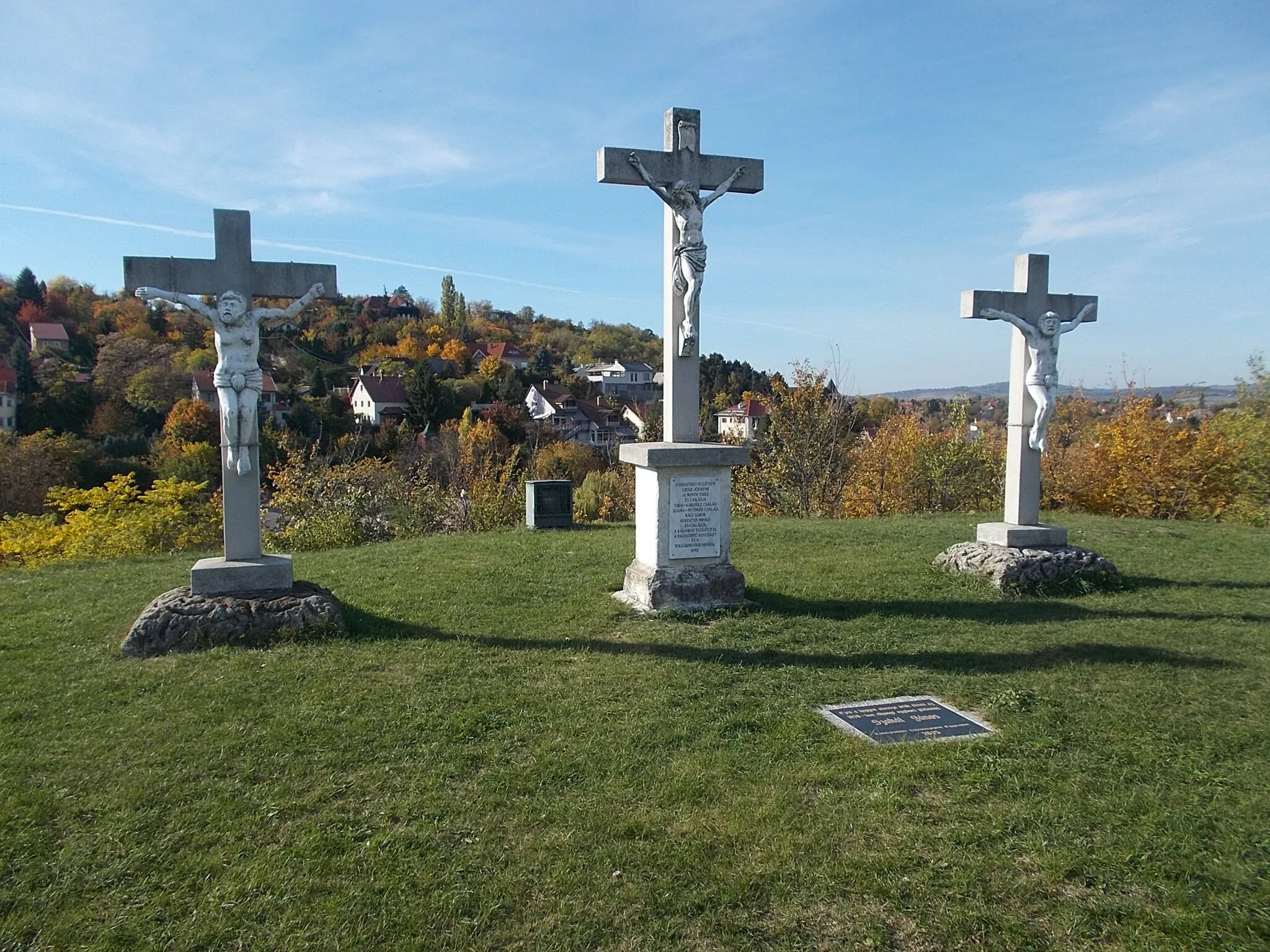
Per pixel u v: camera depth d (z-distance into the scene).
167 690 6.66
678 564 9.31
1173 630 8.55
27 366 51.31
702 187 9.38
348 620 8.56
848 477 26.02
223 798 4.91
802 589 10.18
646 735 5.80
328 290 8.69
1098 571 10.52
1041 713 6.27
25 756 5.45
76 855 4.31
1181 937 3.71
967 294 10.76
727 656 7.59
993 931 3.75
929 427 26.73
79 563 13.77
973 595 10.04
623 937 3.70
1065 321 11.02
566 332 135.00
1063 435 25.78
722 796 4.95
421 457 31.12
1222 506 21.59
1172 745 5.70
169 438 45.25
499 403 63.34
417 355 89.38
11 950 3.61
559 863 4.24
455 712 6.19
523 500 21.62
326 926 3.76
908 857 4.29
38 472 33.69
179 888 4.05
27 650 7.81
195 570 8.16
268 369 70.00
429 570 11.52
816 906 3.92
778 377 25.45
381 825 4.61
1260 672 7.22
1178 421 22.52
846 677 7.11
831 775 5.21
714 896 3.99
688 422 9.54
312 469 21.64
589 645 7.95
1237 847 4.40
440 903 3.91
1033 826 4.61
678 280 9.39
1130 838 4.49
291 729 5.88
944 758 5.46
